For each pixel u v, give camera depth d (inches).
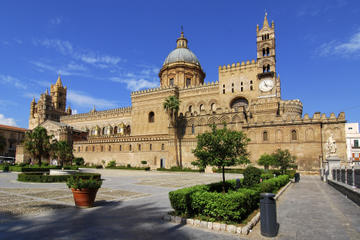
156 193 830.5
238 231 399.9
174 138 2800.2
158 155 2908.5
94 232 388.5
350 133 3403.1
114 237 368.2
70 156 2375.7
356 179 758.5
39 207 553.6
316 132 2162.9
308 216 522.0
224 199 432.1
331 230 422.0
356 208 607.8
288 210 583.8
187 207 470.9
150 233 390.6
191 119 2802.7
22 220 443.8
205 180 1441.9
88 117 4163.4
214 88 3019.2
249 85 2812.5
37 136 2078.0
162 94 3272.6
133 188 966.4
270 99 2564.0
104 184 1107.9
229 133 656.4
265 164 1812.3
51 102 4918.8
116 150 3235.7
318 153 2124.8
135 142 3105.3
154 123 3272.6
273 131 2326.5
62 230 394.3
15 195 724.7
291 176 1390.3
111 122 3905.0
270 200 396.8
